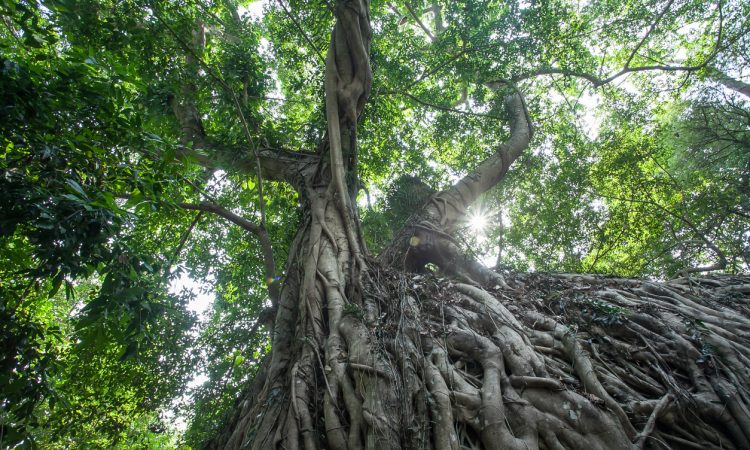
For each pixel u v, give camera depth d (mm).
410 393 3662
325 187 7223
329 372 4102
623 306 5035
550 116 12359
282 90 12977
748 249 10164
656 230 11617
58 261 3754
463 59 10625
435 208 8414
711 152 14750
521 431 3498
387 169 11797
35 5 4910
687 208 11344
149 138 4617
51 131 4105
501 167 9641
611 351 4445
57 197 3600
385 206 9938
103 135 4457
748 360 3980
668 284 5961
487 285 6277
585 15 12969
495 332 4527
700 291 5648
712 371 3961
